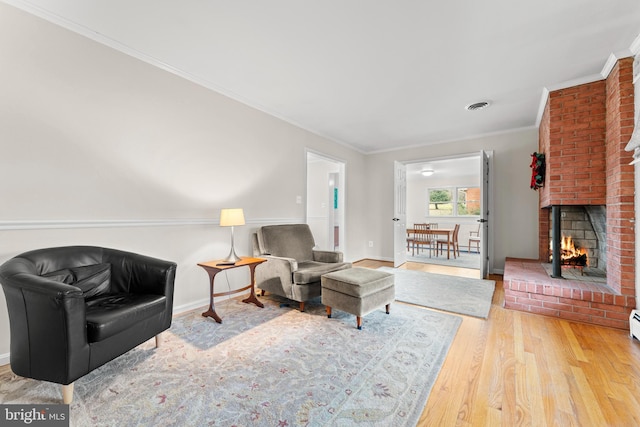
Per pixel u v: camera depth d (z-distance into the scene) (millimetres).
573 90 2787
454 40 2131
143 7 1809
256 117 3467
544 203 3414
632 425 1277
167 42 2201
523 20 1900
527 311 2725
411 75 2689
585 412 1359
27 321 1389
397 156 5488
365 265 5195
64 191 2002
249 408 1385
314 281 2721
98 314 1518
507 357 1873
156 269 1918
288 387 1549
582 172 2736
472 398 1464
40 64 1895
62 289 1327
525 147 4207
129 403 1418
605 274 3018
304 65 2521
